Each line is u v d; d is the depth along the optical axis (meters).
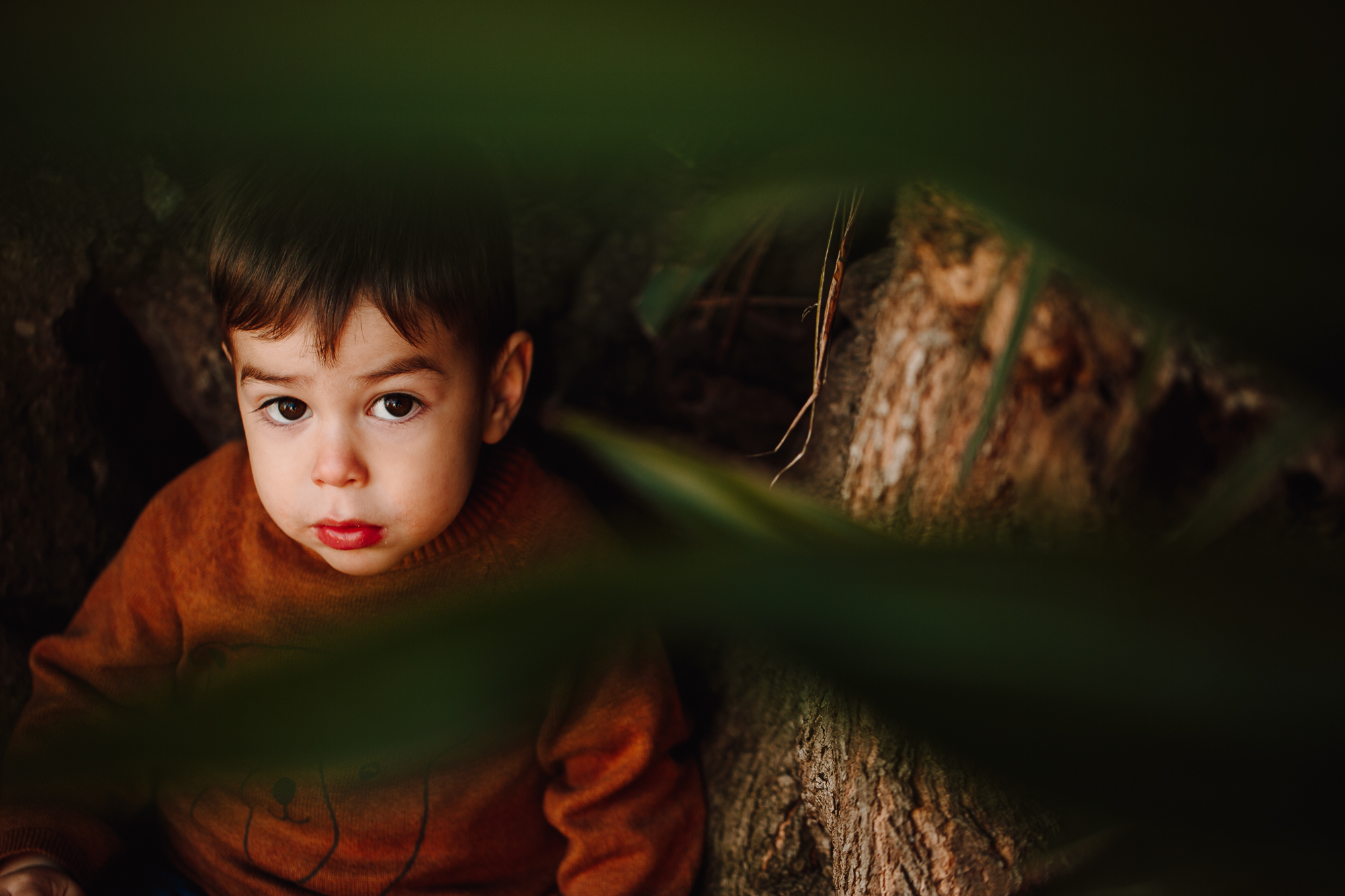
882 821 0.82
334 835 1.07
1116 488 1.01
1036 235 0.24
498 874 1.14
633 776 1.08
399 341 0.89
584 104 0.14
